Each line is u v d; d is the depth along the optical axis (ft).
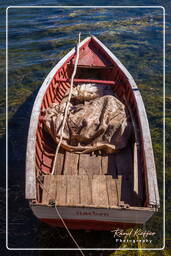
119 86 22.65
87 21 48.60
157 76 31.09
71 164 15.92
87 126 16.69
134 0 60.34
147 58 34.96
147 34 42.34
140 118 16.72
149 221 16.56
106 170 15.70
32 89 29.50
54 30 44.93
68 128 17.11
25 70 33.27
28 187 12.46
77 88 22.65
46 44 40.24
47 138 17.97
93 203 12.99
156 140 22.12
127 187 13.94
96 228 13.91
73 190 13.62
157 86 29.32
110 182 14.14
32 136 15.26
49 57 36.50
